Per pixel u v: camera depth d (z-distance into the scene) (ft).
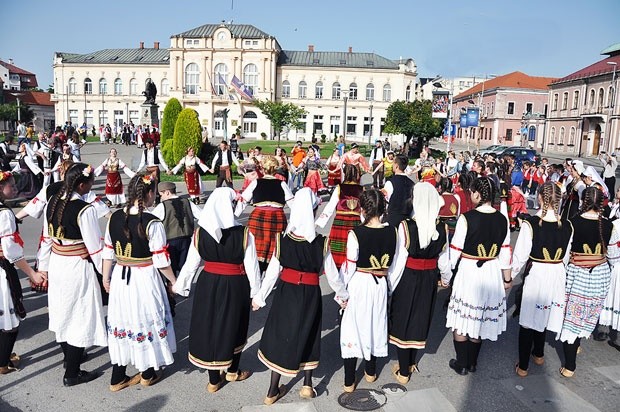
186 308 21.66
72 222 14.80
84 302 15.10
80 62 225.35
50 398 14.53
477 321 15.85
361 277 15.03
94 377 15.70
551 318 16.49
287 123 168.66
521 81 216.33
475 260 15.92
